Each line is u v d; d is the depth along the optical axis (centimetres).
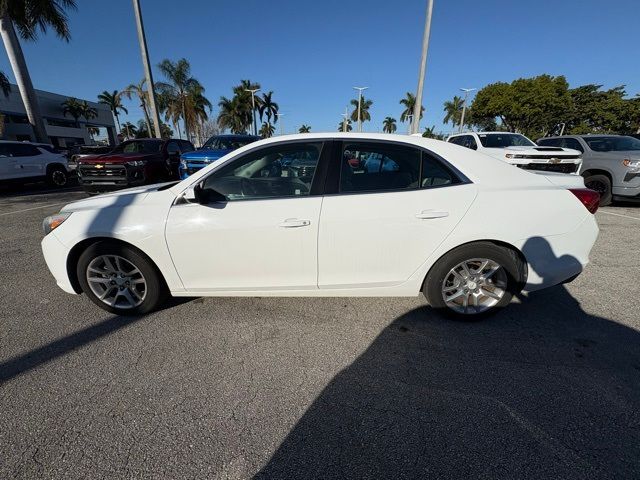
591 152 772
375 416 187
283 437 175
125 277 280
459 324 276
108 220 261
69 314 293
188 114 3516
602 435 173
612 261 412
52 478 155
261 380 215
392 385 211
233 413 190
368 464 160
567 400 197
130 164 873
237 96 4647
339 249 252
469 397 200
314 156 256
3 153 1042
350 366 228
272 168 256
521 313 292
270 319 284
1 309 302
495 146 898
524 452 165
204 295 277
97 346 249
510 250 260
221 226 251
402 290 268
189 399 200
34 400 199
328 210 247
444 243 252
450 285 273
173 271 267
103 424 183
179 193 261
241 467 160
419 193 250
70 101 4372
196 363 231
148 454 166
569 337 258
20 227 605
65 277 280
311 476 155
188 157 894
